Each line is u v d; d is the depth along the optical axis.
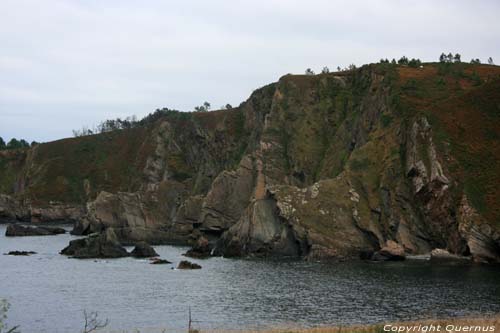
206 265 101.75
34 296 71.94
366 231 115.19
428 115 122.75
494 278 82.56
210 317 59.31
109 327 55.31
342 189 122.19
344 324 54.53
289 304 65.75
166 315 60.81
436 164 113.50
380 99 143.75
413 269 93.25
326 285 78.50
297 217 116.00
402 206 116.62
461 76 151.25
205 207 148.00
